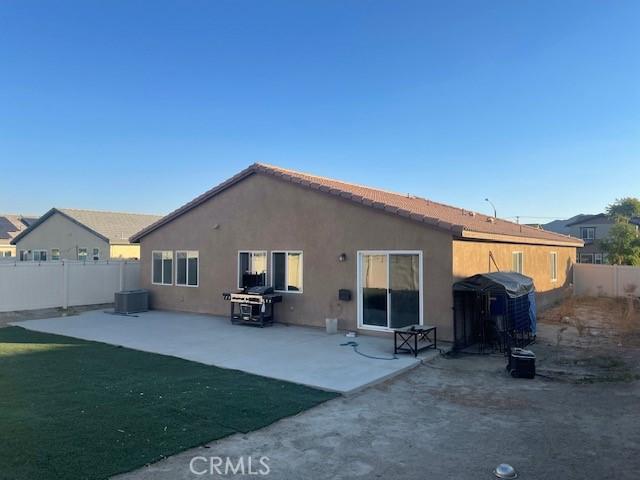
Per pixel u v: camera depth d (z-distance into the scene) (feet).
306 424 21.30
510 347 34.42
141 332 45.44
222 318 54.54
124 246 113.39
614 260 136.67
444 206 73.67
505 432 20.47
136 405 23.13
